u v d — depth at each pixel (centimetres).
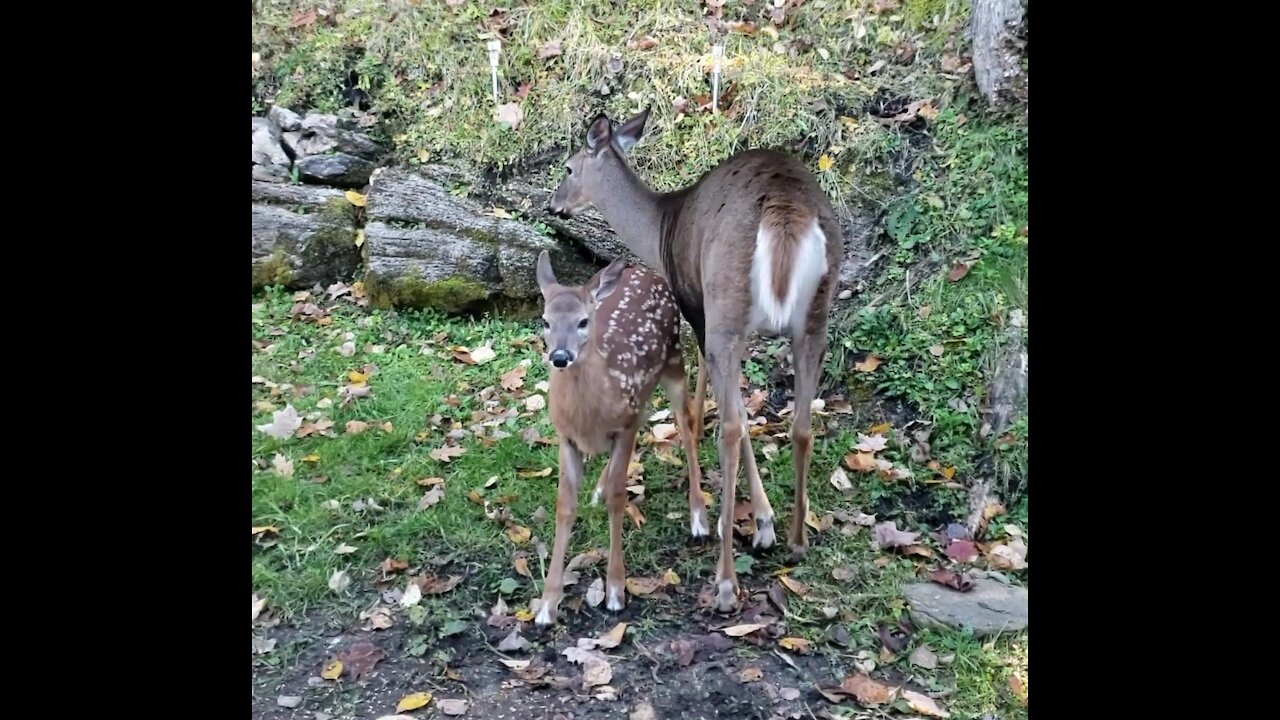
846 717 314
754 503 399
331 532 391
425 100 620
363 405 468
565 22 638
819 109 578
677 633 351
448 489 417
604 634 350
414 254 550
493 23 641
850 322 502
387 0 652
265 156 588
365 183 599
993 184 518
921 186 539
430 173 595
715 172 405
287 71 628
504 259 552
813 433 461
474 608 361
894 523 407
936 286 498
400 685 326
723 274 371
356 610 359
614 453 359
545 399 480
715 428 474
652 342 369
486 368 507
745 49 616
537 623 354
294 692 322
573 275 559
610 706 318
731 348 370
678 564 389
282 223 561
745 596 370
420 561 382
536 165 597
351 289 562
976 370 464
